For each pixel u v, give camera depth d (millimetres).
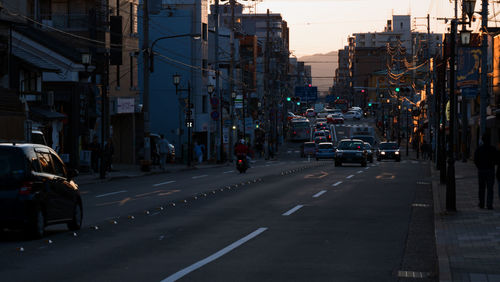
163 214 19109
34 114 38031
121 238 14320
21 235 14977
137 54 57969
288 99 110562
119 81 55125
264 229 15852
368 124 160250
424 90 108562
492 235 14539
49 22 50531
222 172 44469
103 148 36594
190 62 75375
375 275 10320
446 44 44000
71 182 16125
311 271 10547
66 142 44625
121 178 37969
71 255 12016
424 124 100500
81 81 46938
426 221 17844
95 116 47969
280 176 38469
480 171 20328
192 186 30266
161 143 47281
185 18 75125
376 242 13938
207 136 79500
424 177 38312
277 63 144625
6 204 13594
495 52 57531
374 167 51906
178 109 74875
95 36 49562
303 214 19172
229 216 18625
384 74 184250
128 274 10125
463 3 39656
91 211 20000
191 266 10859
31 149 14383
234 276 10031
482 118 39312
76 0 50812
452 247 12797
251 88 127312
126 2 56312
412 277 10219
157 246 13164
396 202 23156
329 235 14891
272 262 11344
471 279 9633
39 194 13961
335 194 26125
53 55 43938
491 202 20203
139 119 59031
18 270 10445
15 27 42250
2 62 35812
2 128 31344
